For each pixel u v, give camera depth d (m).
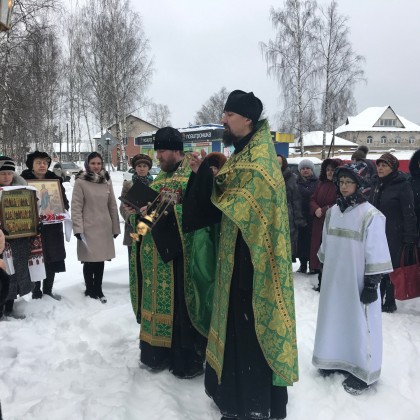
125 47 28.44
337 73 27.83
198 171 2.80
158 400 2.96
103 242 4.96
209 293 3.14
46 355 3.68
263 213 2.51
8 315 4.50
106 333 4.15
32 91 17.27
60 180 4.90
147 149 17.41
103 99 29.53
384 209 4.87
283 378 2.54
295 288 5.85
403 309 5.20
